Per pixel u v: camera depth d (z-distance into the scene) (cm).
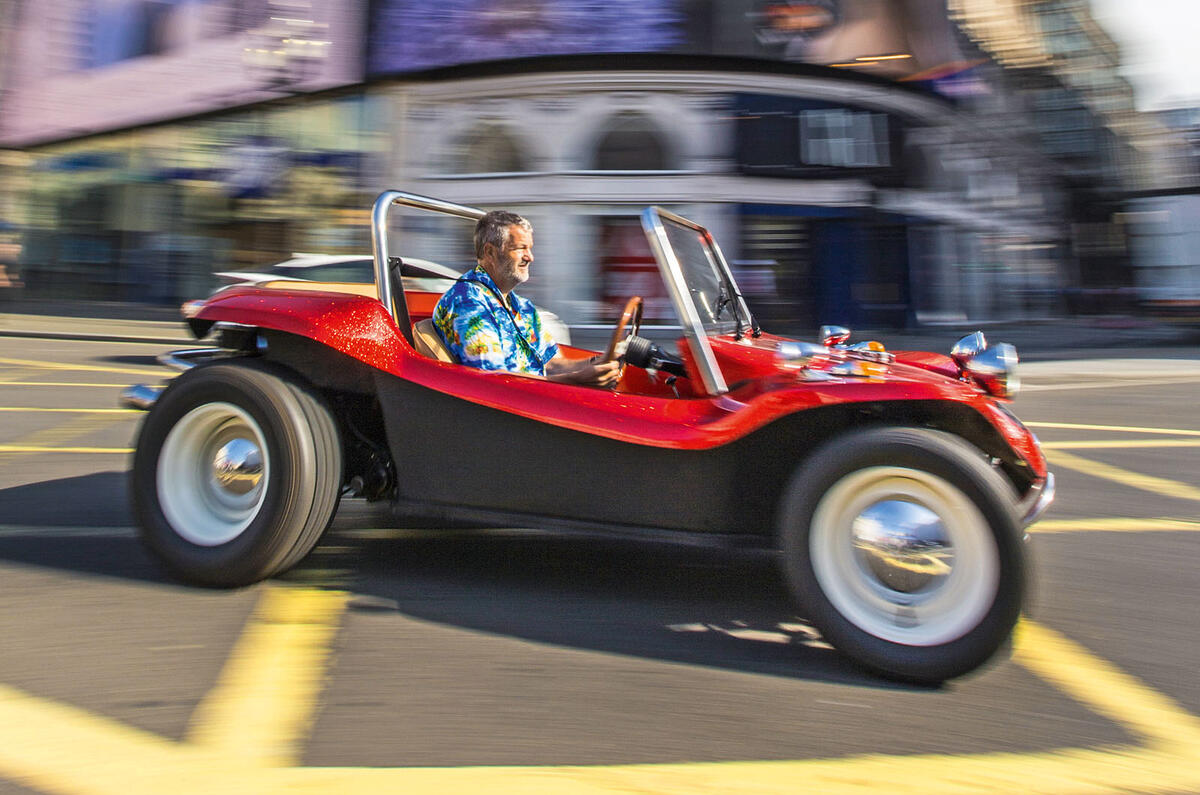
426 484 279
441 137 1830
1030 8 2458
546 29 1716
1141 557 336
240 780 169
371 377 288
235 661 225
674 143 1727
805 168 1728
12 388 775
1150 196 3003
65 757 176
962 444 222
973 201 2117
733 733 194
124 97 2112
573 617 264
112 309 1986
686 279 286
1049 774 179
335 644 238
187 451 282
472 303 291
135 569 295
